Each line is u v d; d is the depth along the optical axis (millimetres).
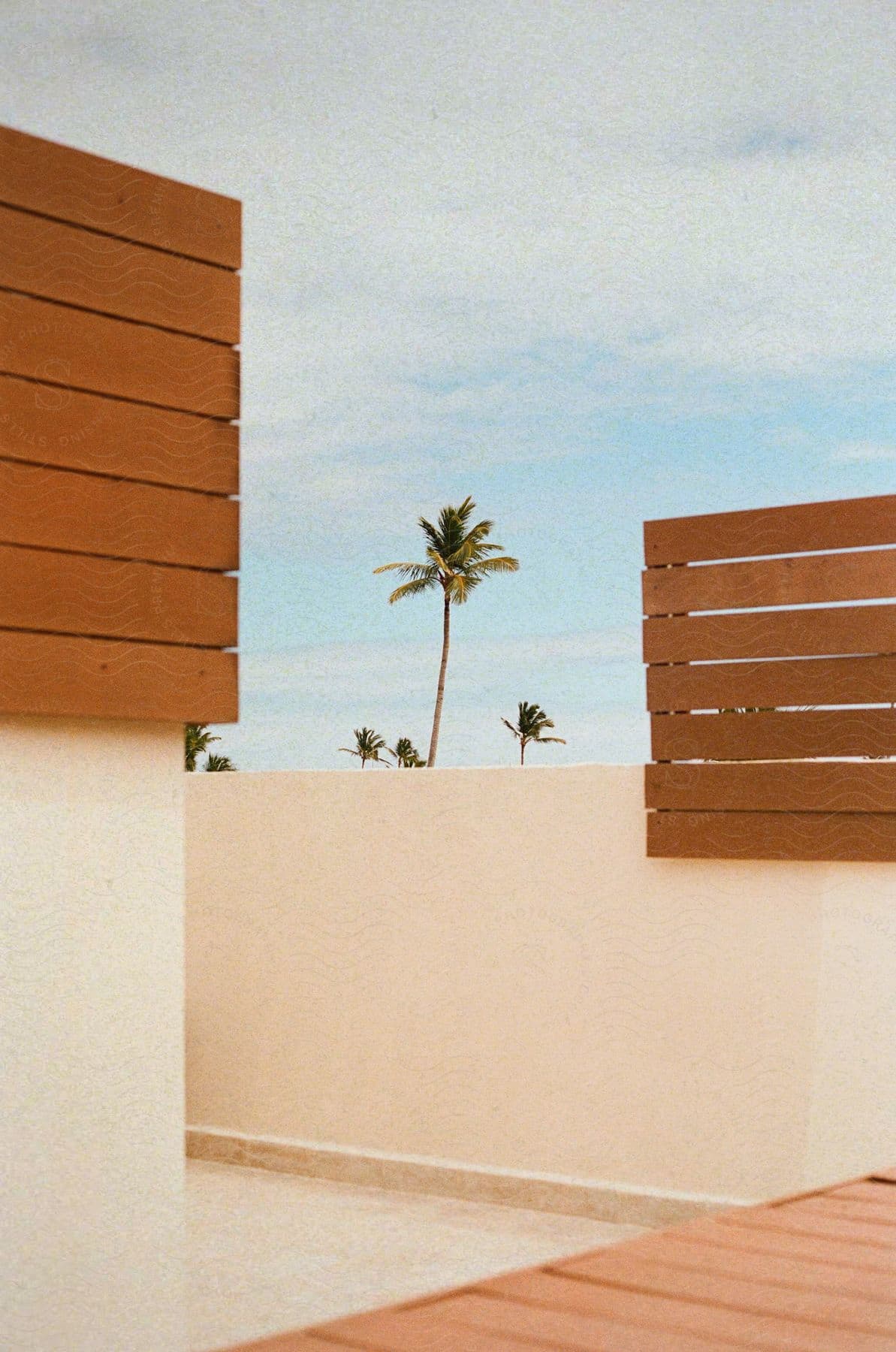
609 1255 3004
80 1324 3990
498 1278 2832
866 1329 2525
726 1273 2869
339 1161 7445
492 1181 6977
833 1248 3080
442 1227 6598
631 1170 6680
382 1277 5859
